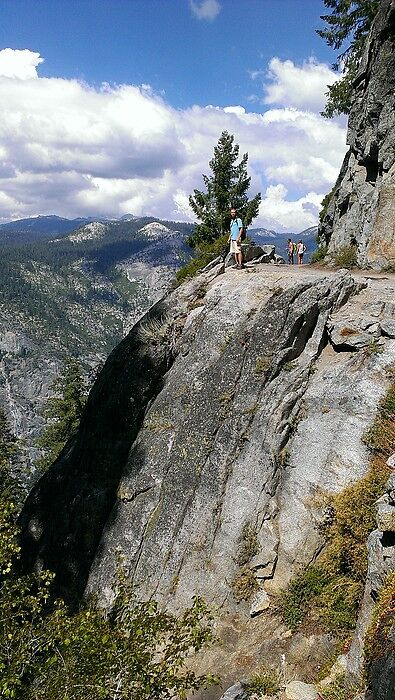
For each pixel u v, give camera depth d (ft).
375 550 25.49
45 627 26.16
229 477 37.14
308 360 39.40
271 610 31.96
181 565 36.11
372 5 84.89
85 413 52.60
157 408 44.32
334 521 31.78
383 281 45.73
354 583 29.84
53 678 23.13
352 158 70.64
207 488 37.45
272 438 36.35
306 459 35.27
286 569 32.94
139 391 46.75
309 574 31.58
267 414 37.40
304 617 30.81
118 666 22.57
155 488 40.47
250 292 45.27
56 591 42.63
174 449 40.50
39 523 50.21
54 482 52.08
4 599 28.19
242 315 43.65
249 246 64.18
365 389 35.76
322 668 27.76
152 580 36.73
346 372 37.37
